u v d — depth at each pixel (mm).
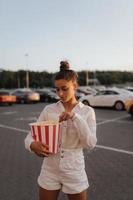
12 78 93938
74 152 2857
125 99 22391
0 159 7629
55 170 2877
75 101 2936
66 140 2832
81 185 2873
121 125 13992
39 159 7586
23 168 6809
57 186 2898
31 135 2838
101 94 23703
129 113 17438
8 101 29500
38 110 23188
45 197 2924
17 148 8945
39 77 88188
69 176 2838
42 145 2668
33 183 5793
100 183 5734
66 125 2807
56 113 2945
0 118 17734
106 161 7328
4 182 5871
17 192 5348
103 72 111875
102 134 11383
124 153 8188
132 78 113812
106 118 16922
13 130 12852
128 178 6016
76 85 2896
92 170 6574
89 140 2760
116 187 5527
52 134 2668
